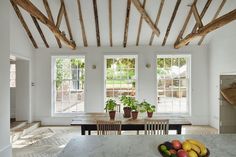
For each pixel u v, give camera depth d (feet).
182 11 17.40
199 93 21.33
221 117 15.39
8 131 12.01
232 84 15.03
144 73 21.40
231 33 16.79
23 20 17.87
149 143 6.04
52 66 21.71
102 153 5.24
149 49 21.36
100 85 21.49
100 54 21.49
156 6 16.85
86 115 13.92
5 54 11.79
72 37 20.15
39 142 15.75
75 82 22.04
